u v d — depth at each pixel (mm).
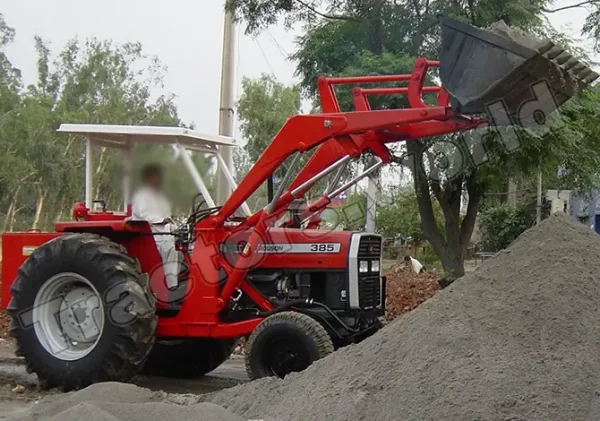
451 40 5758
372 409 4352
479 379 4168
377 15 9367
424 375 4359
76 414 4664
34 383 7094
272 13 10055
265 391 5270
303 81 10039
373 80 6418
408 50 9203
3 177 26625
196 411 4812
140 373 8008
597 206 18719
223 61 12320
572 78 5555
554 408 3916
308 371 5254
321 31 9820
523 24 8656
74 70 31844
